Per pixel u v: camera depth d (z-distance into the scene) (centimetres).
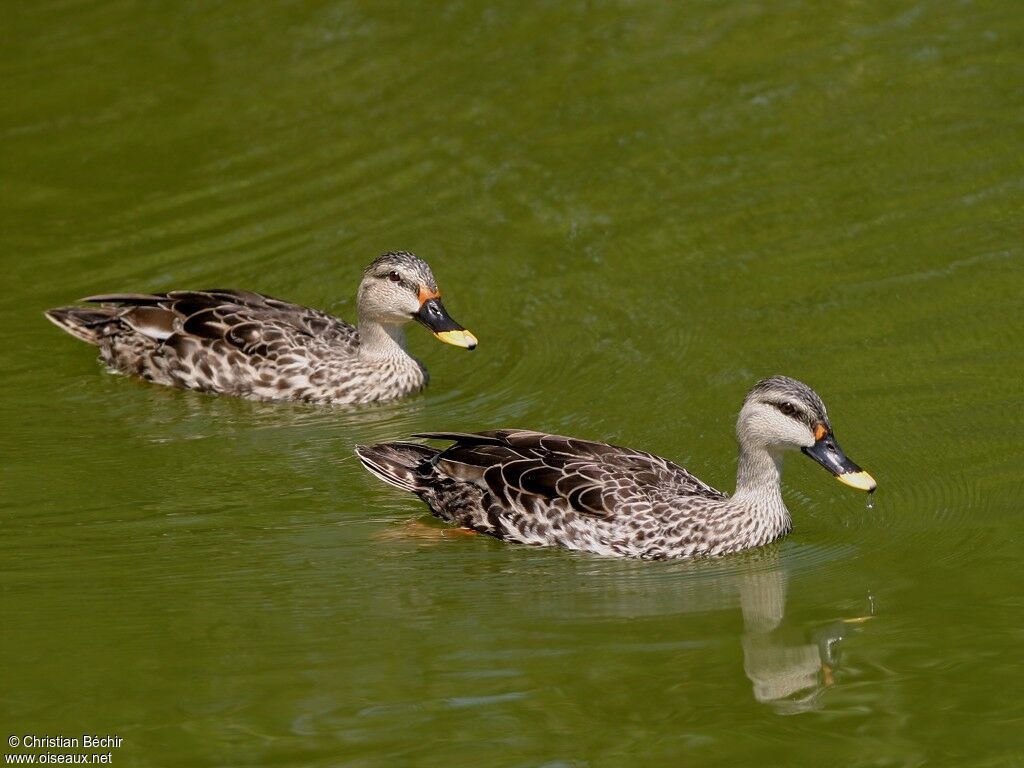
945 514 1530
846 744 1169
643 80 2492
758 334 1880
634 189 2227
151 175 2298
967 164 2222
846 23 2628
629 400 1769
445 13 2720
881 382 1761
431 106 2447
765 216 2139
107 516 1559
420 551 1505
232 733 1192
